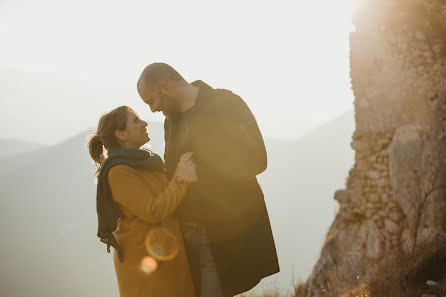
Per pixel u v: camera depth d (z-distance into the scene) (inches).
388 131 327.0
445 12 319.9
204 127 92.7
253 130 93.1
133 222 98.5
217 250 96.1
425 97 301.9
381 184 327.9
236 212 94.4
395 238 310.0
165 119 107.7
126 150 100.2
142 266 98.1
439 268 163.9
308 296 350.6
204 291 97.9
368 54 350.3
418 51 314.7
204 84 96.9
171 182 96.0
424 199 241.0
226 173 92.7
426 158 266.2
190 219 99.3
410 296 145.8
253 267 97.0
